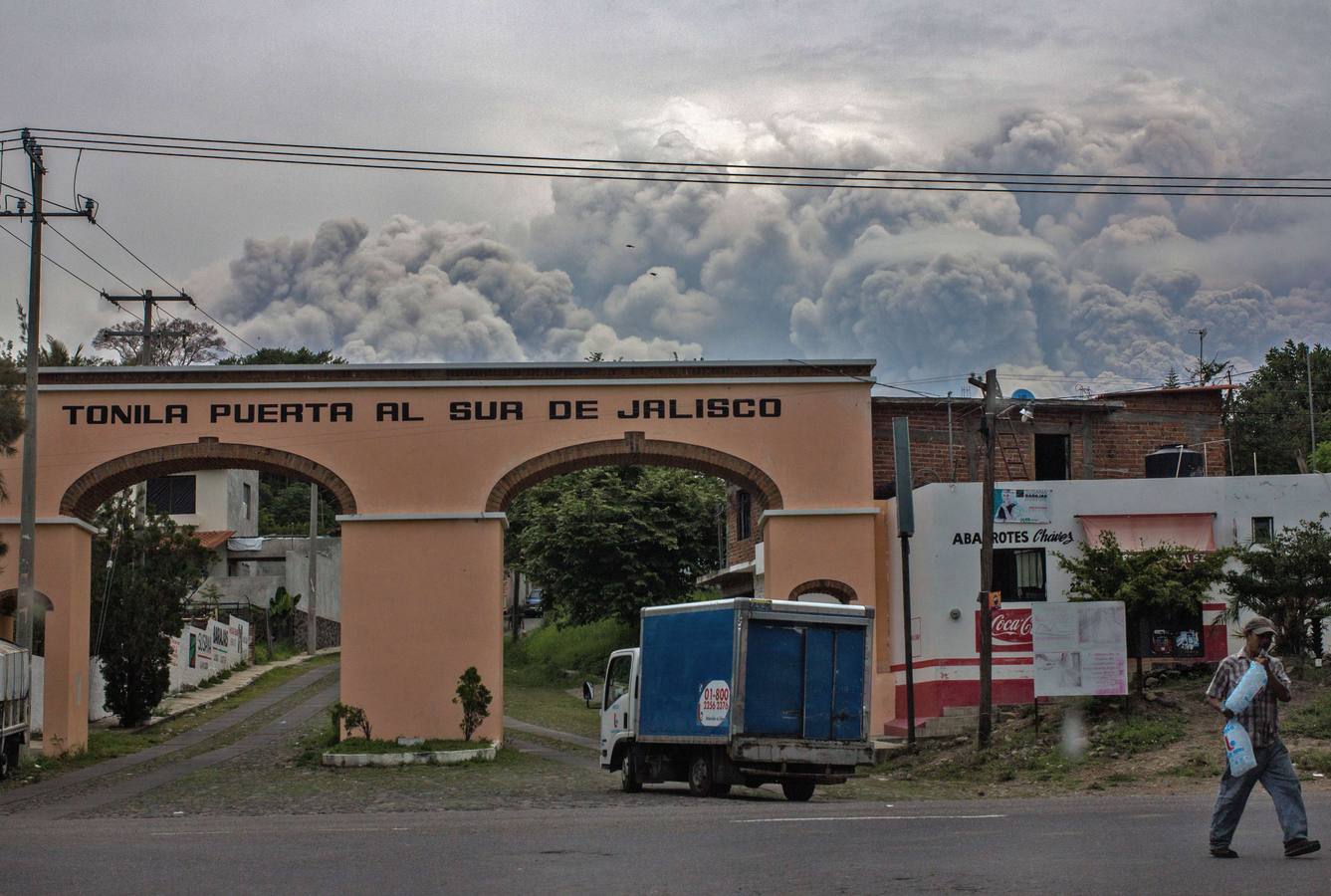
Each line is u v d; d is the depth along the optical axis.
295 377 29.97
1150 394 36.34
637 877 10.24
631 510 49.72
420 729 29.06
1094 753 23.28
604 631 56.97
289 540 65.12
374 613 29.39
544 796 20.50
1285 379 65.12
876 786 23.02
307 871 10.90
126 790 22.72
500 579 29.81
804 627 20.31
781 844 12.13
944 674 29.55
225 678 49.97
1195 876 9.60
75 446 29.53
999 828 13.16
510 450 29.95
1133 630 26.14
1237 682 10.51
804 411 30.33
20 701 25.97
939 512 30.08
